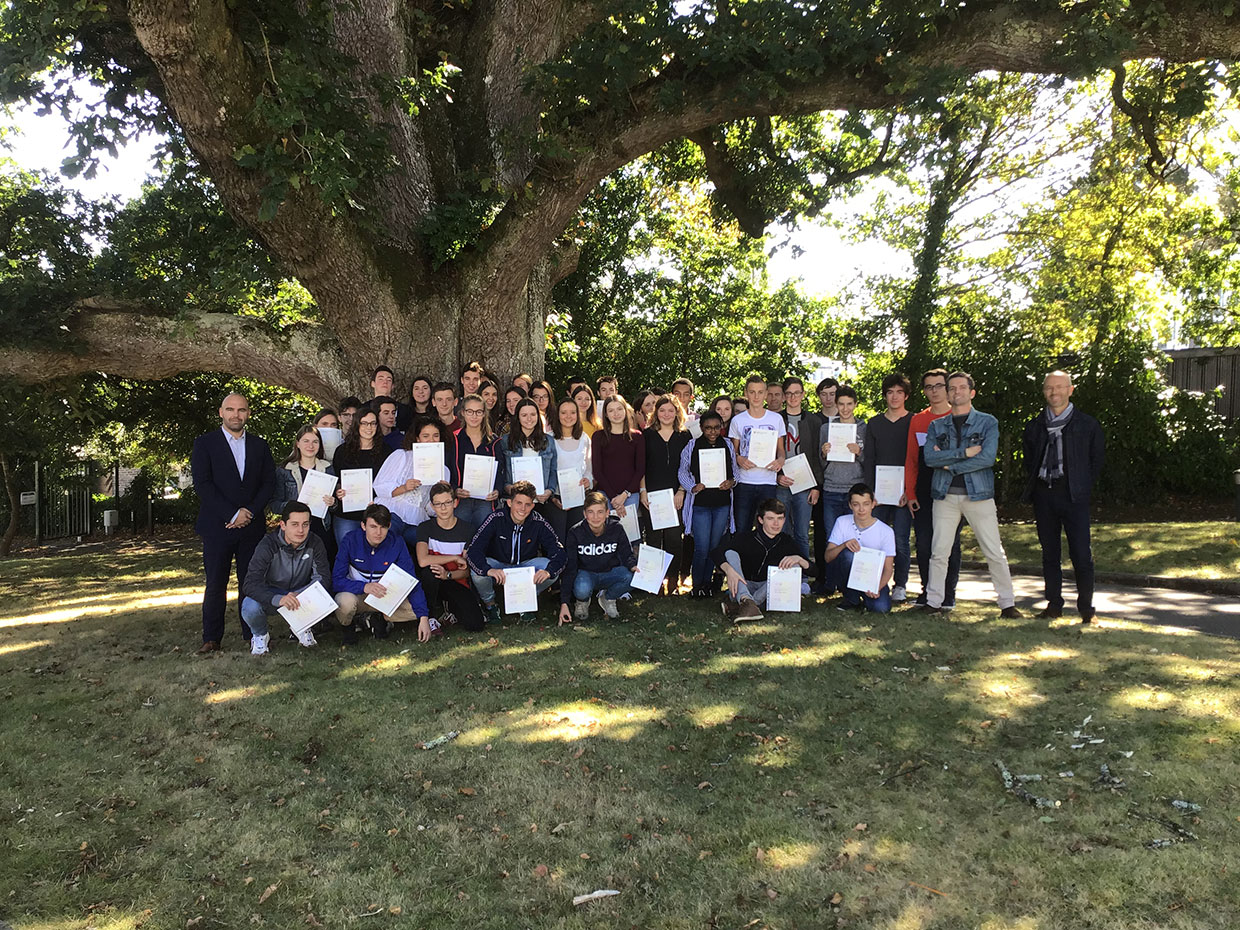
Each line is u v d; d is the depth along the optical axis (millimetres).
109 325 9859
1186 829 3418
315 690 5562
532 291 11312
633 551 7992
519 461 7613
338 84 8312
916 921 2922
